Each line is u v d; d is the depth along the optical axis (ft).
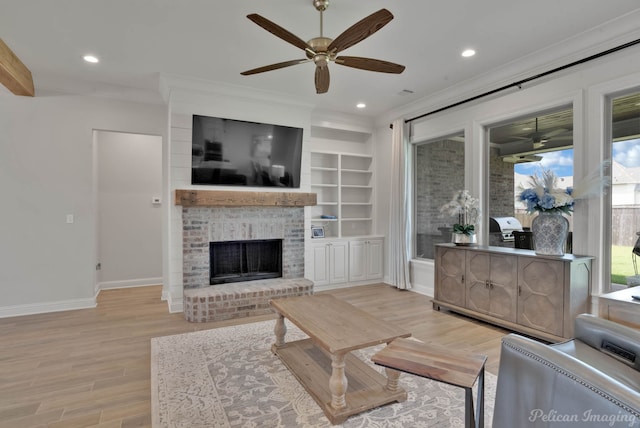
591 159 10.09
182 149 13.61
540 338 10.16
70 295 13.91
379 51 11.04
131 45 10.60
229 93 14.26
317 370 8.19
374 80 13.58
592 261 9.98
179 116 13.53
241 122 14.55
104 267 17.79
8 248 13.01
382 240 19.01
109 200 17.89
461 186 15.01
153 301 15.15
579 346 5.69
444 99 14.96
